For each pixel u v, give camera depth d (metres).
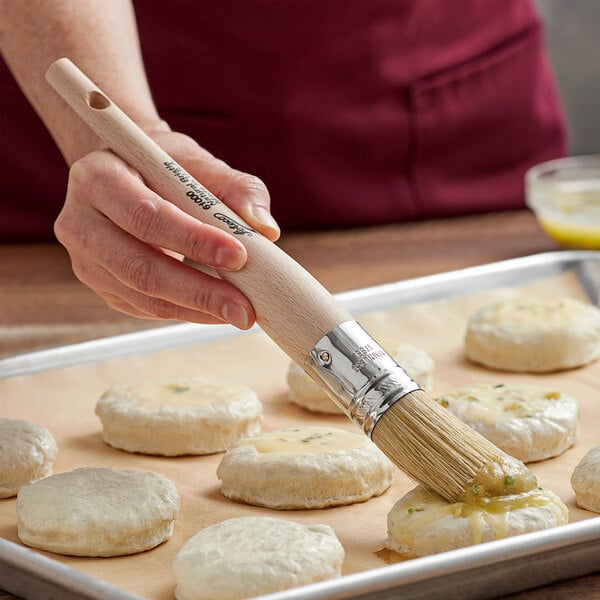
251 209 1.70
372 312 2.51
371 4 3.07
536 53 3.41
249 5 3.01
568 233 2.91
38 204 3.11
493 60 3.31
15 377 2.17
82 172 1.72
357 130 3.17
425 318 2.52
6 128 3.07
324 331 1.51
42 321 2.50
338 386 1.49
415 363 2.21
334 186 3.20
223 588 1.41
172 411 2.00
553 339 2.31
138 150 1.74
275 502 1.77
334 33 3.07
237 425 2.02
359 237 3.15
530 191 3.04
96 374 2.23
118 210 1.65
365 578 1.29
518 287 2.64
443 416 1.54
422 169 3.29
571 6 4.67
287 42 3.05
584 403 2.18
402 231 3.21
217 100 3.10
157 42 3.04
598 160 3.17
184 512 1.76
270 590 1.41
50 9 2.09
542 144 3.47
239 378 2.30
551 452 1.95
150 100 2.06
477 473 1.52
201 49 3.04
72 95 1.78
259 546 1.47
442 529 1.52
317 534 1.52
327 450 1.82
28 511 1.63
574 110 4.79
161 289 1.64
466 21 3.23
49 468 1.87
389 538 1.60
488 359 2.34
